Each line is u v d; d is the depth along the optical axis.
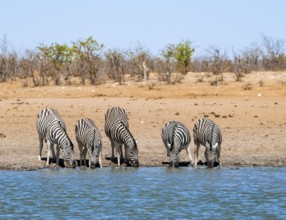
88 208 38.72
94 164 52.34
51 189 44.22
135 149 53.06
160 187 45.09
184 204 39.91
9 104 86.31
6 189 44.16
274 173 50.97
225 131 69.44
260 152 59.69
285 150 60.47
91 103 87.31
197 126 53.12
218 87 100.94
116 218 36.28
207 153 52.62
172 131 52.56
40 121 53.84
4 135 66.38
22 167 52.62
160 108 82.88
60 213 37.47
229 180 47.84
